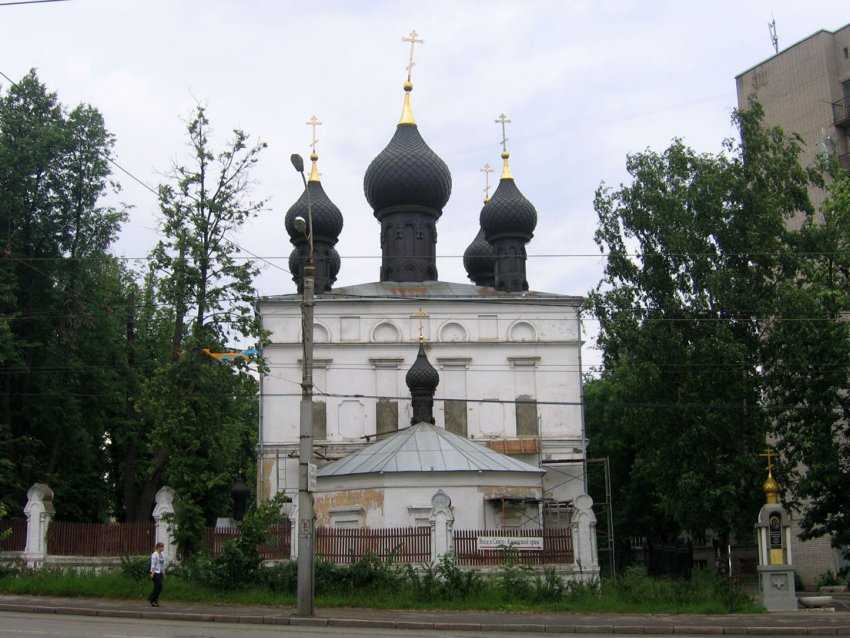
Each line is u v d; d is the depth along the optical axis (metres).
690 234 41.12
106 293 47.84
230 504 60.03
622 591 28.67
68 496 49.62
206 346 36.44
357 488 40.00
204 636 18.70
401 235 59.59
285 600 27.39
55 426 44.91
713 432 39.03
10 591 29.66
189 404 35.62
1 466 41.66
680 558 62.56
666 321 40.94
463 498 39.06
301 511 25.28
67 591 29.00
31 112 45.03
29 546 34.84
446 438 41.97
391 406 52.03
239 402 46.25
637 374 40.50
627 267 42.44
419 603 27.09
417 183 59.44
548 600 27.62
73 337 44.62
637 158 42.94
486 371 52.91
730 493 38.19
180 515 32.94
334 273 59.44
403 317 53.25
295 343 52.41
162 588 27.97
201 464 34.84
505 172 60.59
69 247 45.97
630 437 66.06
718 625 23.31
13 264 43.34
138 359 51.78
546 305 53.78
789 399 38.59
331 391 52.12
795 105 58.62
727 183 40.53
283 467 51.03
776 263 40.28
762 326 40.12
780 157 41.59
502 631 22.52
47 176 45.09
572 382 52.94
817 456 36.69
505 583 28.27
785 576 29.25
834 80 57.25
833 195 40.66
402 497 38.97
